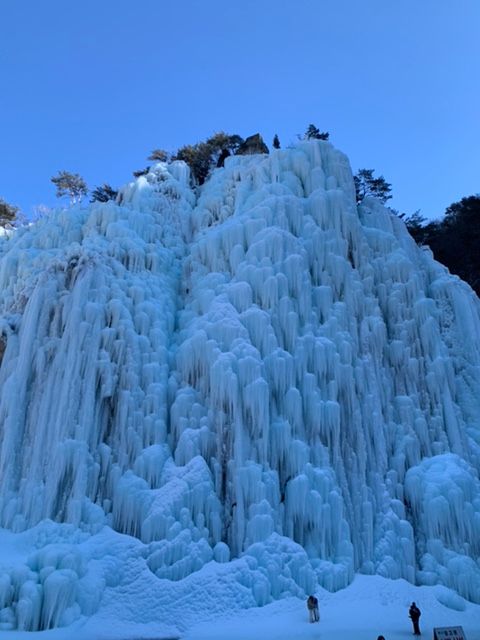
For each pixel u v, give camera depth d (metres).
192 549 20.08
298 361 25.14
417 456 26.42
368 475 24.88
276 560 20.17
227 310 26.20
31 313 25.41
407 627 17.98
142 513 21.12
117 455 22.92
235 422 23.17
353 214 31.70
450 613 20.12
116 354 24.78
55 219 33.97
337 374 25.61
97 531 20.81
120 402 23.81
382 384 27.91
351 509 23.28
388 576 22.16
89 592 18.00
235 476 22.23
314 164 33.31
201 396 24.84
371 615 19.03
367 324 28.70
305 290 27.28
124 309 25.81
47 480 21.77
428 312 30.48
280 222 29.47
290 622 18.02
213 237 30.59
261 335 25.33
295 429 23.89
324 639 15.79
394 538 23.23
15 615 16.75
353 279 29.47
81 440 22.44
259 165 34.09
